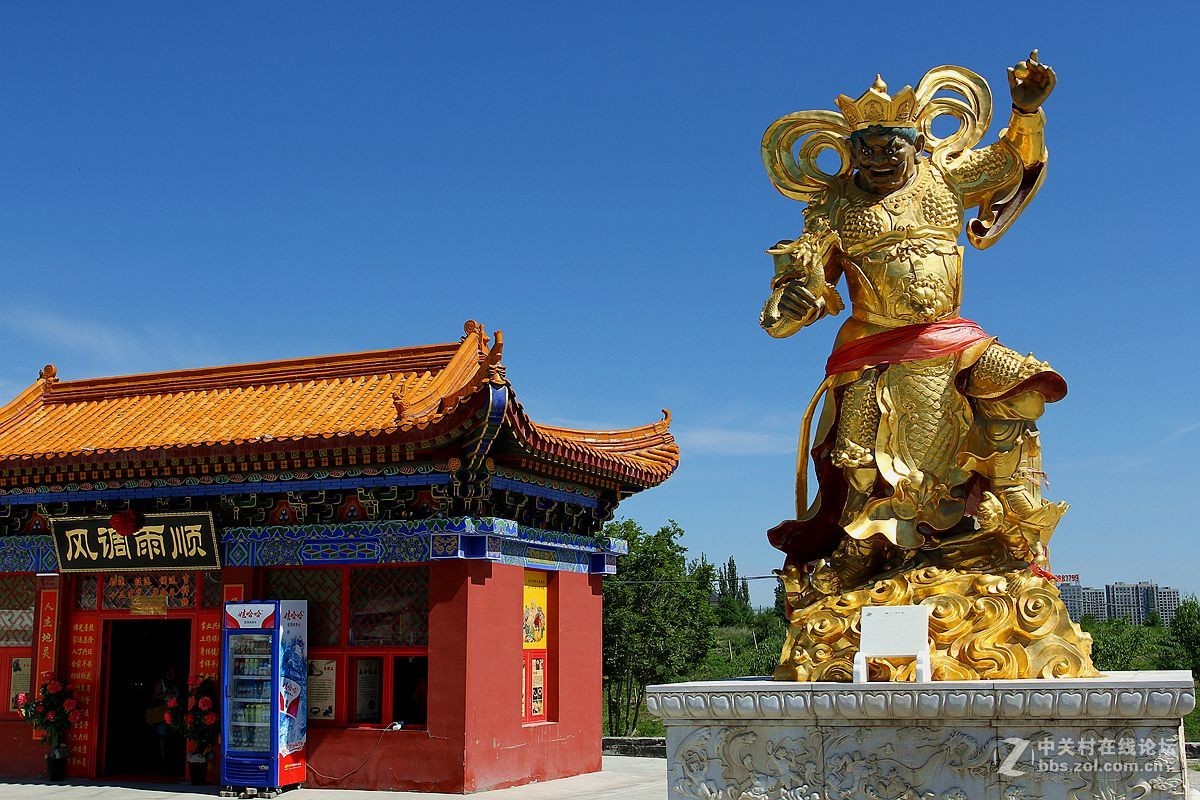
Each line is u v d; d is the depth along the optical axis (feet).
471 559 71.77
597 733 87.04
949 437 42.09
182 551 76.69
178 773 81.46
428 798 69.10
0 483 80.07
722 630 258.98
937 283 42.75
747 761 37.93
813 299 43.65
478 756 71.10
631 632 124.88
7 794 73.15
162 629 89.15
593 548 88.17
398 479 72.08
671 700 38.68
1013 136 43.91
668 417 93.81
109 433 83.82
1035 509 40.22
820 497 44.57
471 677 70.90
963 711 35.55
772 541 45.09
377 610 75.00
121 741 82.89
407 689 75.25
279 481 74.95
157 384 89.92
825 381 44.68
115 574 80.89
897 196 43.60
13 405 89.71
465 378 79.87
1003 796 35.22
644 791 73.51
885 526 41.73
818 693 37.01
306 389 84.12
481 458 69.72
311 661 75.46
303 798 69.36
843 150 45.29
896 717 36.37
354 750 72.59
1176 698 33.65
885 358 42.88
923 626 38.09
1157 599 411.34
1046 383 40.22
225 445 71.92
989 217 45.16
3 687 82.74
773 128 46.32
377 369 83.76
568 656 84.07
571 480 82.89
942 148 45.09
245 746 71.56
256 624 71.67
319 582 76.28
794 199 46.47
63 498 79.87
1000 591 38.99
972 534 41.19
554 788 74.84
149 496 77.82
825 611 40.93
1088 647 37.96
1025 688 35.09
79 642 81.20
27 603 83.25
